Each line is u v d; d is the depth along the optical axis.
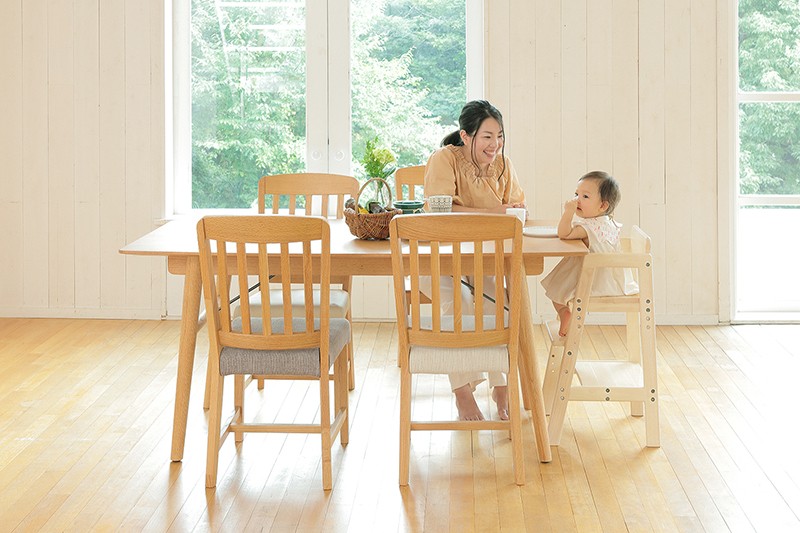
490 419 4.10
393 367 4.92
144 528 3.12
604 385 3.83
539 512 3.23
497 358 3.38
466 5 5.82
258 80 5.92
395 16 5.85
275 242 3.26
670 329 5.66
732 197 5.72
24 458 3.69
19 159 5.88
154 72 5.78
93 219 5.90
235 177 6.01
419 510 3.25
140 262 5.91
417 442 3.88
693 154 5.69
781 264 5.87
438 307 3.35
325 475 3.41
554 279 3.93
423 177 4.87
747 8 5.69
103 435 3.95
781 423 4.04
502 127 4.26
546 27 5.66
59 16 5.77
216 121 5.96
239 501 3.33
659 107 5.67
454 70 5.88
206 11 5.87
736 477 3.50
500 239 3.27
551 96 5.70
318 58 5.82
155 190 5.85
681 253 5.75
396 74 5.89
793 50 5.69
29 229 5.93
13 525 3.13
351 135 5.92
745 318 5.76
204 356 5.10
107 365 4.93
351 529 3.12
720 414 4.16
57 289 5.95
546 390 4.09
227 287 3.38
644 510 3.24
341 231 4.11
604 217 3.87
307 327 3.38
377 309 5.88
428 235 3.27
